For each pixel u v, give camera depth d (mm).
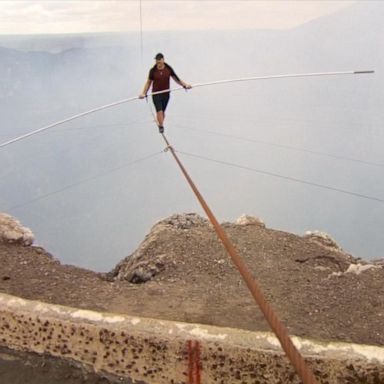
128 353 4062
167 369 3971
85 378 4184
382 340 3945
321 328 4137
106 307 4609
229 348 3789
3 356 4492
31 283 5168
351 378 3586
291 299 4809
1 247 6363
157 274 6145
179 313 4445
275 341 3791
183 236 7422
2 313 4520
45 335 4352
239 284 5344
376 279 5469
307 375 2500
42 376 4230
